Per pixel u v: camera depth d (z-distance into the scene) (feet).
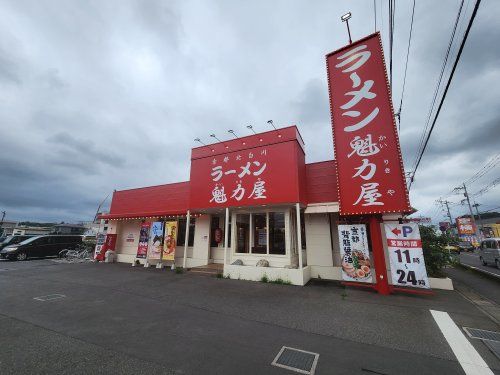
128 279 30.25
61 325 14.90
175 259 41.93
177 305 19.49
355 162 25.49
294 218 33.88
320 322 15.80
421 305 19.63
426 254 28.68
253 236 33.45
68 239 58.08
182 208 41.75
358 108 26.32
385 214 26.99
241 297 21.89
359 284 24.47
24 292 23.27
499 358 11.13
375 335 13.78
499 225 102.47
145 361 10.72
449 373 9.99
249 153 33.40
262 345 12.46
